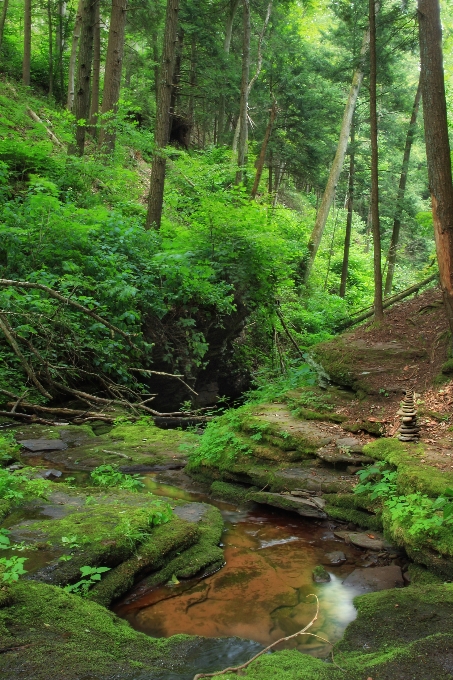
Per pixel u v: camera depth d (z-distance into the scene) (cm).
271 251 1254
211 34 2562
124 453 718
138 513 455
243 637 326
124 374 995
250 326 1479
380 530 495
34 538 401
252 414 732
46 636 291
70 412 873
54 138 1792
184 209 1611
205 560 426
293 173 2533
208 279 1176
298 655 295
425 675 266
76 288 930
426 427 610
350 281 2730
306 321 1680
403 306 906
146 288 1085
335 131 2481
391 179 2205
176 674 273
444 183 691
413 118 1959
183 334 1129
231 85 2502
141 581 393
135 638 307
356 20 1725
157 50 2625
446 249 695
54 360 930
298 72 2259
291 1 2391
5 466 628
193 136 3375
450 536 403
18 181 1348
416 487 463
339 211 3180
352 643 310
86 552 382
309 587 396
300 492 559
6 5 2378
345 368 766
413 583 399
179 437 798
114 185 1556
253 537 496
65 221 1046
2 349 914
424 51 695
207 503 580
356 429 650
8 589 319
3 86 2022
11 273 962
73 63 2284
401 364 756
